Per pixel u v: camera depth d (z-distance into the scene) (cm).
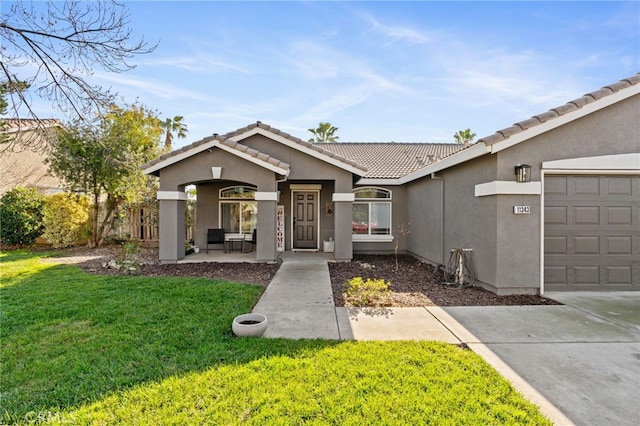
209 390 345
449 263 932
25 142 699
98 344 454
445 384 360
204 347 445
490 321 567
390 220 1477
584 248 755
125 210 1631
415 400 331
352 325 545
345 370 388
